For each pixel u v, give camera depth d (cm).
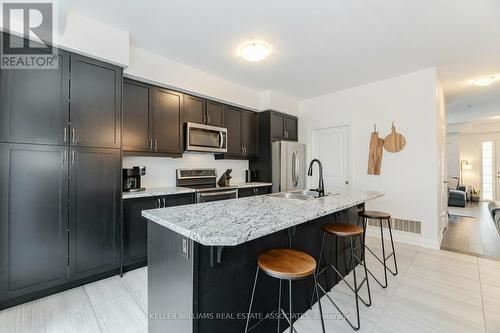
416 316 178
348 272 247
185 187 331
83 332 160
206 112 350
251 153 425
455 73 338
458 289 216
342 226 199
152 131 290
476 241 354
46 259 198
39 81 195
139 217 255
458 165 775
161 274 139
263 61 305
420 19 215
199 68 324
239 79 366
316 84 387
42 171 196
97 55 221
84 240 218
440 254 300
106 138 231
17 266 186
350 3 194
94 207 224
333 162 433
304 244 187
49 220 199
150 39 252
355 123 398
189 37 247
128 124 269
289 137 461
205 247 117
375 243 341
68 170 209
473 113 591
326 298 203
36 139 193
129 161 298
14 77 184
